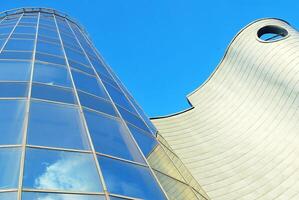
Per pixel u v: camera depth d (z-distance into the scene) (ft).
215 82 109.91
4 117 37.32
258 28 106.93
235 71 105.91
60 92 47.01
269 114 90.58
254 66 100.37
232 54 108.88
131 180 35.86
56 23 99.40
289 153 79.61
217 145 87.10
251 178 75.77
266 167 78.43
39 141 34.58
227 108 99.50
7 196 26.89
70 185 30.50
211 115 99.45
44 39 70.54
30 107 40.24
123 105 56.65
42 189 28.78
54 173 31.12
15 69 50.34
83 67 62.13
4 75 47.60
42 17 103.19
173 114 98.32
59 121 39.58
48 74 51.78
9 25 81.00
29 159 31.55
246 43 105.40
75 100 46.44
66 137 36.94
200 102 105.91
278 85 92.48
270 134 86.22
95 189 31.19
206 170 77.46
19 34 70.38
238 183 74.13
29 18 95.66
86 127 40.57
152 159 46.16
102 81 60.75
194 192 52.03
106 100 52.70
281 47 97.71
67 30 95.25
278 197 70.64
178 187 47.11
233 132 91.40
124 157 39.47
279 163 78.38
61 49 67.26
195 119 98.12
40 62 55.16
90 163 34.30
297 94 86.84
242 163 80.38
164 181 42.86
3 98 40.98
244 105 97.19
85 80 55.98
